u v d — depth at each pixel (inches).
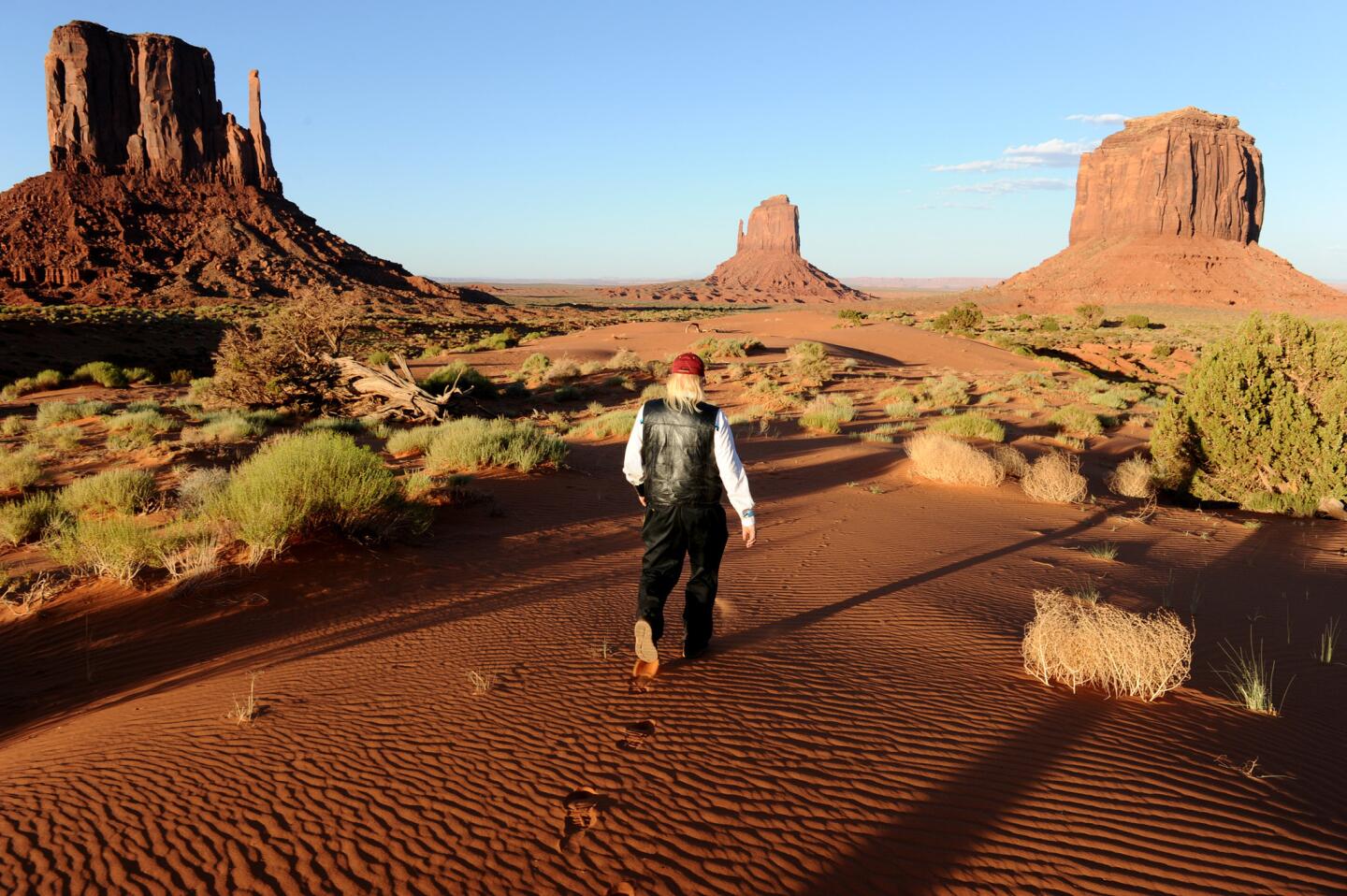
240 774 131.6
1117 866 109.3
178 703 169.3
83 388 1413.6
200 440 712.4
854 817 119.1
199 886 103.8
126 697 185.5
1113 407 1139.9
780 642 196.1
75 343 2298.2
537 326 4301.2
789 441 727.1
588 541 344.5
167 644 219.0
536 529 364.8
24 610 251.9
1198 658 200.7
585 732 144.5
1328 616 243.0
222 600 247.9
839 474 554.9
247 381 1006.4
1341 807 127.3
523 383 1476.4
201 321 3316.9
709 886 103.7
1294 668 195.5
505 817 118.2
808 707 156.6
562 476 518.9
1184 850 113.5
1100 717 157.3
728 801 122.6
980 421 717.3
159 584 266.7
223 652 209.9
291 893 102.3
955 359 1991.9
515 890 102.7
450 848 111.0
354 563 285.7
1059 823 119.0
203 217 7047.2
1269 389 493.0
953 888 104.3
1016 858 110.7
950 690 168.6
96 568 281.6
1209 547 355.3
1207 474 508.7
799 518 395.5
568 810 120.0
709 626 179.5
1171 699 169.6
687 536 167.8
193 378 1646.2
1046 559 309.6
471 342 2947.8
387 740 143.0
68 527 372.2
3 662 216.5
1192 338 3905.0
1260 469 491.8
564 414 1045.2
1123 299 7514.8
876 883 105.0
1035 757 139.3
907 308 7504.9
